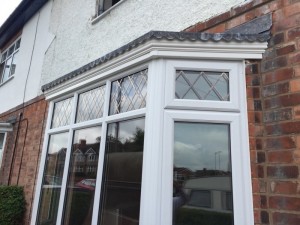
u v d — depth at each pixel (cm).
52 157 464
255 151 250
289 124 235
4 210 534
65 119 450
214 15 328
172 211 252
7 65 932
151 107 280
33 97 675
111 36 495
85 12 588
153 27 411
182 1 376
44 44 711
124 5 484
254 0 286
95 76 374
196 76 283
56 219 401
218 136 266
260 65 266
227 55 274
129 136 308
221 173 257
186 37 275
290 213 219
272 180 235
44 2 766
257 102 260
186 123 272
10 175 661
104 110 349
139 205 274
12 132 720
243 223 239
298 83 235
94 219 315
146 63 304
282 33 256
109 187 316
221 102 268
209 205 252
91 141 367
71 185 390
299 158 223
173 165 263
